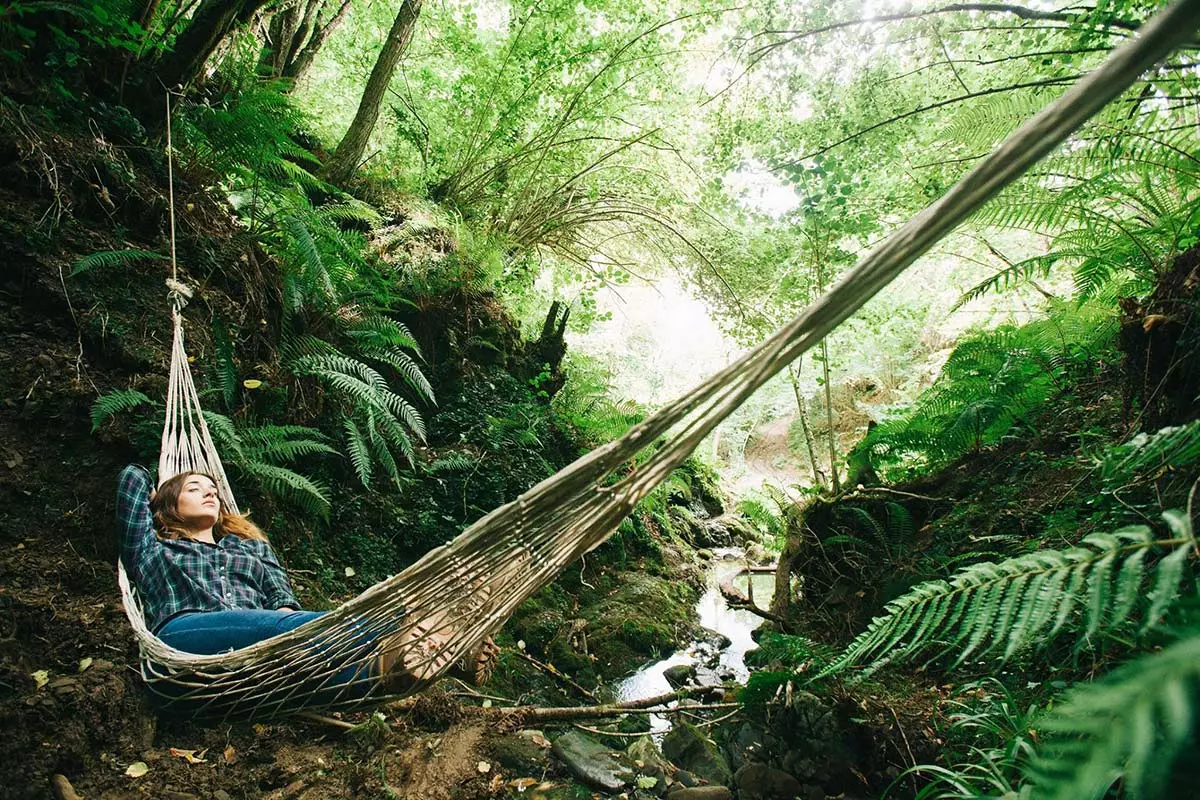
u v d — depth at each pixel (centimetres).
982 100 353
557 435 607
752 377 77
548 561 111
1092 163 312
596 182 851
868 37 406
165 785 219
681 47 680
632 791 274
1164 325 257
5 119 316
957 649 281
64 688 216
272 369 384
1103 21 281
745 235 727
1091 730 63
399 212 671
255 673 164
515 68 733
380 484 443
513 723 309
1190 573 101
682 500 786
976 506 358
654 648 453
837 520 419
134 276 337
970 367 398
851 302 67
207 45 407
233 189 428
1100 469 254
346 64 795
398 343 457
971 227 411
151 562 220
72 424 285
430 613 141
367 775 250
